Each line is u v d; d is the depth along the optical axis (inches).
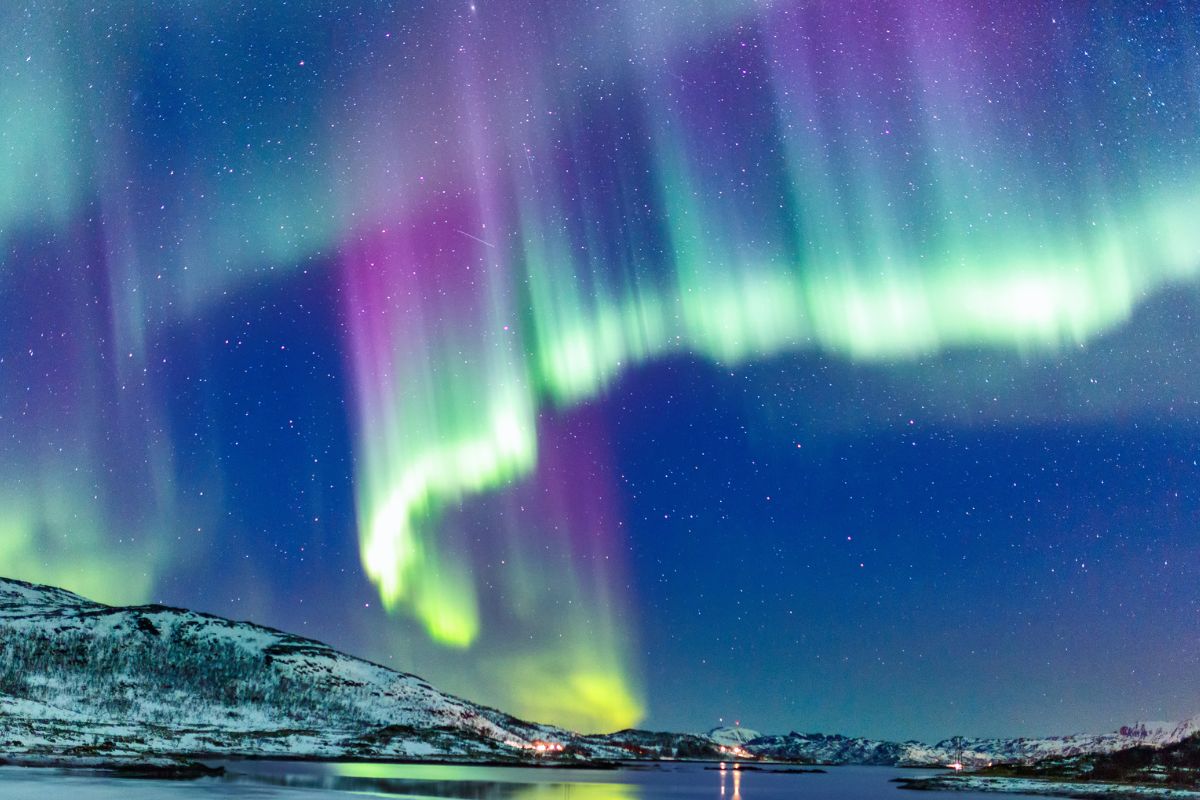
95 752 4594.0
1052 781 4982.8
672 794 4183.1
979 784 5231.3
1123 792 4025.6
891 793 4645.7
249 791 3029.0
